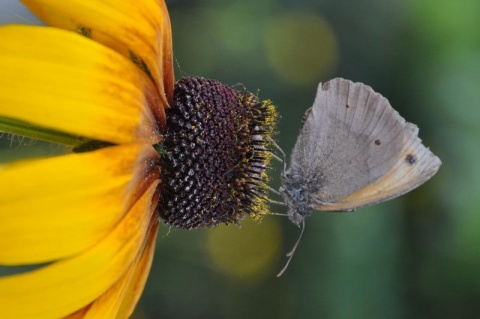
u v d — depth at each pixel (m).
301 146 0.21
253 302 0.34
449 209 0.32
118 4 0.18
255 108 0.20
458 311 0.33
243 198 0.20
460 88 0.33
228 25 0.35
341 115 0.20
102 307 0.18
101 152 0.18
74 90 0.18
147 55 0.19
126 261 0.18
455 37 0.34
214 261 0.35
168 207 0.19
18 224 0.17
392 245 0.32
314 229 0.33
